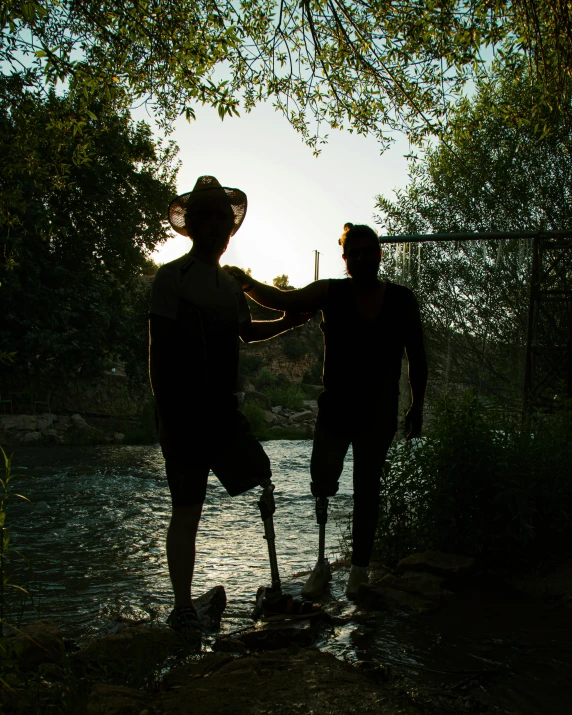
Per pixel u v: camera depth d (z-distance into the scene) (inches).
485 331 511.2
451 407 180.2
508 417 193.3
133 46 237.5
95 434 743.7
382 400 141.6
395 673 98.3
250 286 136.4
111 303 911.0
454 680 96.0
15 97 250.4
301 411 1183.6
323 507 149.8
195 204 118.2
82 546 233.8
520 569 158.6
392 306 140.4
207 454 116.9
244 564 194.1
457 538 167.6
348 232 141.1
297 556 206.5
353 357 140.9
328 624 122.7
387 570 160.4
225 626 125.5
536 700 89.3
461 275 519.5
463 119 266.2
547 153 625.3
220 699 82.8
